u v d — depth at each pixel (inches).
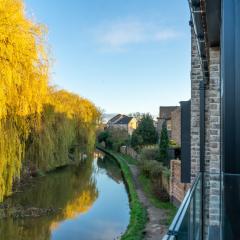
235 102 95.9
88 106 1672.0
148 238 529.3
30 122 617.6
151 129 1620.3
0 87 462.6
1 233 595.8
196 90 355.6
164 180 860.0
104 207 818.8
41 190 959.6
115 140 2213.3
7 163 580.1
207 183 253.6
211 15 148.3
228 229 95.4
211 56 228.2
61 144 1218.0
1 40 461.7
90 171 1432.1
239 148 95.0
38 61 532.7
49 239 581.6
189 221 124.5
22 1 510.0
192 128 355.9
